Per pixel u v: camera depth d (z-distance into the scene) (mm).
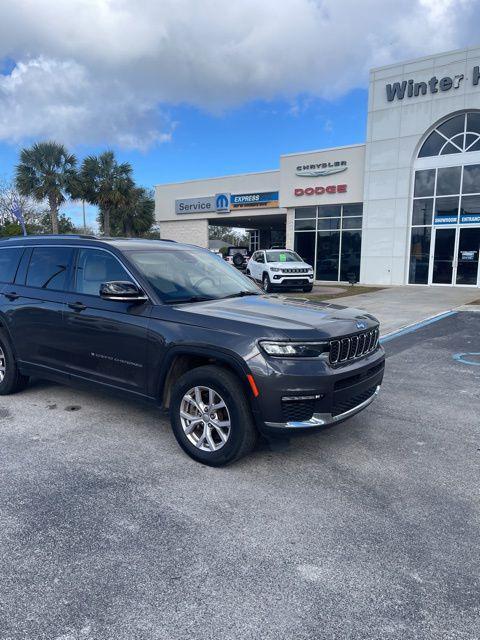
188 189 32625
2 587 2430
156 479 3572
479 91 19094
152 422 4754
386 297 16156
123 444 4211
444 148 20359
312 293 18156
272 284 18750
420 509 3201
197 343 3682
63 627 2174
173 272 4559
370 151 22016
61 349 4793
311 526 2990
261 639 2111
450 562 2648
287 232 26234
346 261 24281
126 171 33156
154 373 4012
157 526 2969
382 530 2955
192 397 3873
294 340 3434
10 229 36625
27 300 5102
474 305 13375
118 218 38375
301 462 3896
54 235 5293
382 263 22312
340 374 3547
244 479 3590
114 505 3205
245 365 3443
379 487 3498
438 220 20797
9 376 5418
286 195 25672
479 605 2326
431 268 21172
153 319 4027
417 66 20344
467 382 6328
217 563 2633
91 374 4547
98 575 2525
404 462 3926
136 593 2395
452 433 4570
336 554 2717
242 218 32125
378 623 2209
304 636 2129
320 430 3549
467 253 20234
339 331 3662
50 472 3672
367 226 22516
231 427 3588
